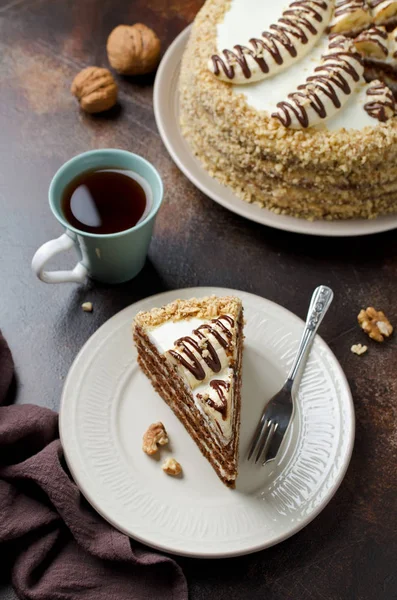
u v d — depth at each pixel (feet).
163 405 2.32
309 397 2.31
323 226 2.53
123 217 2.44
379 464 2.28
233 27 2.56
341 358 2.43
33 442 2.23
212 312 2.29
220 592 2.12
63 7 3.04
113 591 2.09
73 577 2.10
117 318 2.37
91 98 2.74
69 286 2.51
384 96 2.43
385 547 2.18
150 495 2.18
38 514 2.14
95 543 2.12
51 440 2.25
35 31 2.98
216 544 2.10
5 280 2.52
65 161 2.72
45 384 2.37
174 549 2.09
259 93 2.47
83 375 2.31
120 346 2.35
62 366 2.40
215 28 2.57
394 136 2.40
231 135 2.48
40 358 2.40
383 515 2.22
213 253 2.58
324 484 2.19
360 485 2.25
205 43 2.56
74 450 2.21
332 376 2.32
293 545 2.17
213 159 2.58
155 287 2.52
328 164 2.42
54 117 2.81
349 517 2.21
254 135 2.43
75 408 2.27
